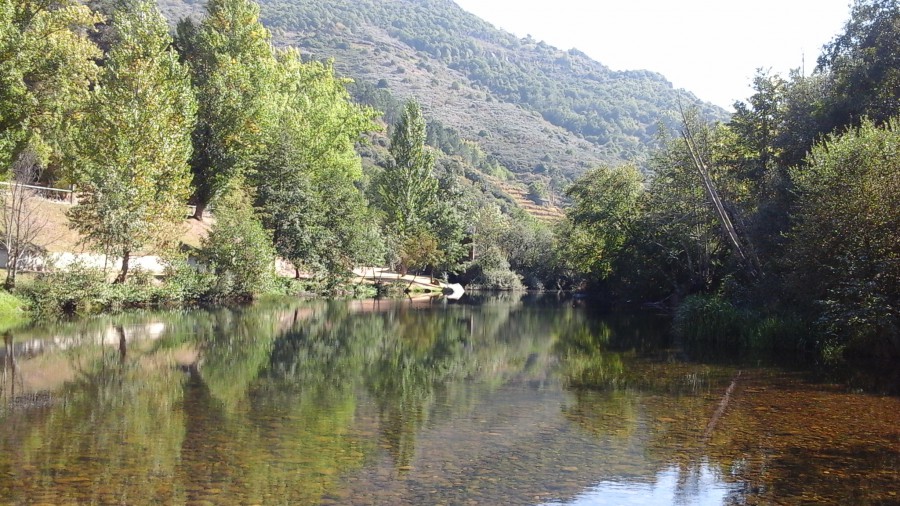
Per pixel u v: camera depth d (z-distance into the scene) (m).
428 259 55.62
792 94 31.19
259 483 7.68
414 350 20.66
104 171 29.42
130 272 31.42
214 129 44.94
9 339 19.56
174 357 17.22
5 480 7.55
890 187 17.56
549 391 13.96
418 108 64.19
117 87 32.41
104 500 6.97
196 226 46.97
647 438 10.09
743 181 32.94
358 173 60.53
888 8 27.61
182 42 50.59
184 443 9.25
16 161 30.34
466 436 10.12
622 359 19.11
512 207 122.38
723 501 7.45
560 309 42.00
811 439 10.01
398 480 7.98
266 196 44.28
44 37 32.03
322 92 55.78
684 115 32.41
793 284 20.33
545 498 7.48
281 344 20.67
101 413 10.95
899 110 25.89
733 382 15.05
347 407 11.99
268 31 50.41
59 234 33.50
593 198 47.66
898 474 8.38
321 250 45.47
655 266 43.94
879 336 17.88
